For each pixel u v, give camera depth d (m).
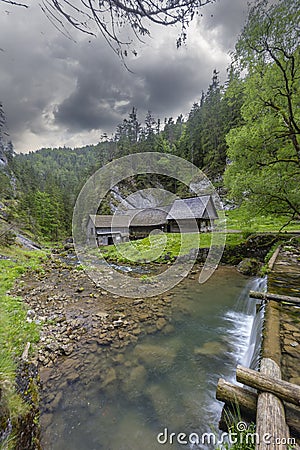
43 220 30.80
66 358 3.56
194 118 35.12
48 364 3.39
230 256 9.94
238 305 5.77
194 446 2.21
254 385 1.78
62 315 5.17
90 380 3.09
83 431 2.35
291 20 5.76
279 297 3.61
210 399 2.82
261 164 7.39
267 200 7.03
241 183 7.10
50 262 11.96
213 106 29.69
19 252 12.87
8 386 2.11
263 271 6.48
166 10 1.35
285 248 8.09
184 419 2.54
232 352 3.81
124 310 5.53
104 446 2.21
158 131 33.09
